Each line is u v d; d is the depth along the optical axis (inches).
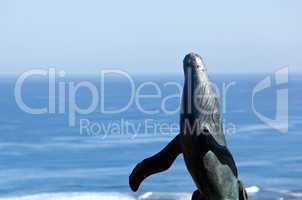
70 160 4384.8
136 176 763.4
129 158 4350.4
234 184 722.2
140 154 4421.8
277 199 3272.6
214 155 711.7
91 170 4065.0
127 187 3489.2
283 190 3422.7
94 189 3489.2
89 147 4722.0
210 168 711.7
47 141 5083.7
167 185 3380.9
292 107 7180.1
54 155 4576.8
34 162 4365.2
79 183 3668.8
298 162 4190.5
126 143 4682.6
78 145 4827.8
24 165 4288.9
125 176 3838.6
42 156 4557.1
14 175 3959.2
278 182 3639.3
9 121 6259.8
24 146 4955.7
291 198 3282.5
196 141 713.6
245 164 4207.7
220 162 714.2
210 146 711.7
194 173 724.7
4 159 4520.2
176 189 3324.3
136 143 4643.2
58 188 3553.2
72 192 3437.5
